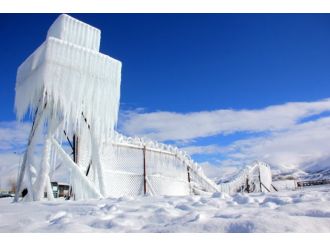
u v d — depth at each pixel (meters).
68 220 3.05
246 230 2.29
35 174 7.62
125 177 9.78
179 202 4.79
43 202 6.01
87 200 6.18
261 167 18.00
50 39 7.51
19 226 2.84
